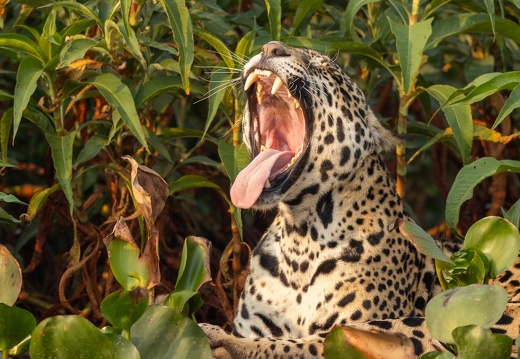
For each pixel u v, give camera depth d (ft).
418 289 22.94
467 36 30.09
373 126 23.24
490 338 15.44
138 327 16.53
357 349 15.94
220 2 27.58
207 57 24.90
